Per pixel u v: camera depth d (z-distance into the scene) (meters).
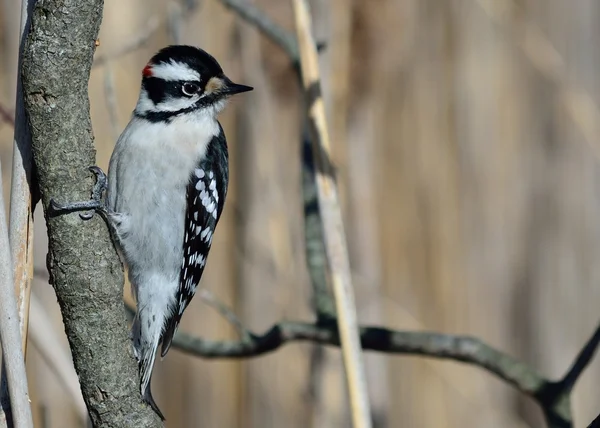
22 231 6.07
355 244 11.60
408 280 14.72
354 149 11.59
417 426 14.10
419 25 15.12
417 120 15.05
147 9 11.41
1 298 5.84
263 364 12.59
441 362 14.21
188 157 8.30
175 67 8.37
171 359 13.07
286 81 12.37
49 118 5.91
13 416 5.82
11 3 11.02
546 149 16.33
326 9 10.18
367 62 11.64
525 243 16.03
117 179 8.10
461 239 15.30
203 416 12.87
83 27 5.80
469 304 15.27
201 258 8.72
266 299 12.20
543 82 16.17
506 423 14.55
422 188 14.97
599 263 16.47
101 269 6.17
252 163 12.04
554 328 16.17
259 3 12.24
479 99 15.66
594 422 6.70
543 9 17.03
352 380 7.09
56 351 8.55
